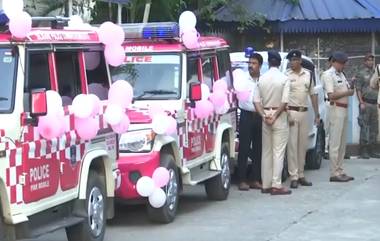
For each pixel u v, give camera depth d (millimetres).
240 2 19938
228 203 11305
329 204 11062
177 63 10273
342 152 13406
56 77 7484
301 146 12781
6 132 6531
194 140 10438
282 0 19703
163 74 10266
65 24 8297
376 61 19594
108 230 9344
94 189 8172
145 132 9195
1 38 6832
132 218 10172
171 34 10273
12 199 6621
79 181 7820
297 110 12562
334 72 13109
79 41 7980
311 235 8969
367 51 19594
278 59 11875
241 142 12453
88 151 7996
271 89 11797
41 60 7258
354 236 8922
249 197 11852
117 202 9445
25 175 6785
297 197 11750
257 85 11906
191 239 8805
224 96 11062
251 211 10594
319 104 14906
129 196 9172
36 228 7152
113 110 8367
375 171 14641
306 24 19219
